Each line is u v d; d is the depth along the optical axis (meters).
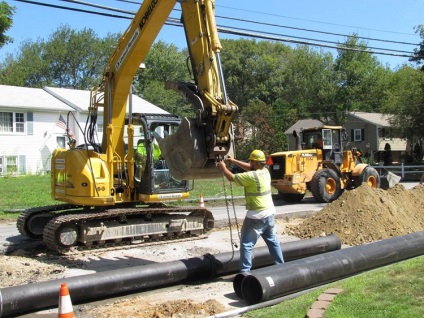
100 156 9.74
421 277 6.33
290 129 49.56
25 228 10.71
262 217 7.02
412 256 8.36
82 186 9.51
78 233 9.71
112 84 9.71
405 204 12.56
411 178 30.06
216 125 7.14
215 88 7.32
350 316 5.03
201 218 11.28
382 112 45.81
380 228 11.02
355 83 51.03
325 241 9.02
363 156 42.34
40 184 24.45
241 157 43.19
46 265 8.62
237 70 64.31
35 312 6.17
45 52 66.44
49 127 32.16
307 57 54.75
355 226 11.05
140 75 65.44
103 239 9.91
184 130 7.25
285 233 11.60
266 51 67.12
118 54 9.50
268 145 43.09
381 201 11.82
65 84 68.12
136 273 6.87
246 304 6.32
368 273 6.95
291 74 62.75
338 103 51.66
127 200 10.23
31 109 31.19
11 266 8.35
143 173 10.27
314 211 15.44
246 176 7.01
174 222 10.81
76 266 8.63
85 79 67.31
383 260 7.75
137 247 10.23
